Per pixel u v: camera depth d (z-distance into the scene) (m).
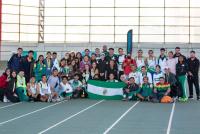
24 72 21.67
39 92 21.19
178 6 48.16
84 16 48.75
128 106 19.25
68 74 22.56
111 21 48.56
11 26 47.75
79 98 22.84
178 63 21.25
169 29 48.31
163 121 14.49
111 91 22.52
